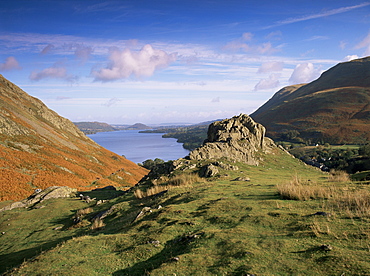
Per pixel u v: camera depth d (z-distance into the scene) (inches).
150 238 503.8
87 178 2741.1
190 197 804.0
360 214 424.2
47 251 557.6
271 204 581.9
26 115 3762.3
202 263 352.5
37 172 2319.1
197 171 1304.1
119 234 598.2
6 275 456.1
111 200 1212.5
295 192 609.0
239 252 359.9
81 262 450.0
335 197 552.1
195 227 520.4
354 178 836.0
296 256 324.8
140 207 904.3
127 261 428.5
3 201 1679.4
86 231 812.0
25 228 1047.0
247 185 911.7
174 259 379.6
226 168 1387.8
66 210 1254.9
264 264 316.8
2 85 4471.0
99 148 4847.4
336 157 4591.5
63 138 3969.0
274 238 393.1
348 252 308.3
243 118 2432.3
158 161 5580.7
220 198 712.4
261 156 2142.0
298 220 450.6
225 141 2007.9
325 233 375.2
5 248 853.8
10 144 2650.1
